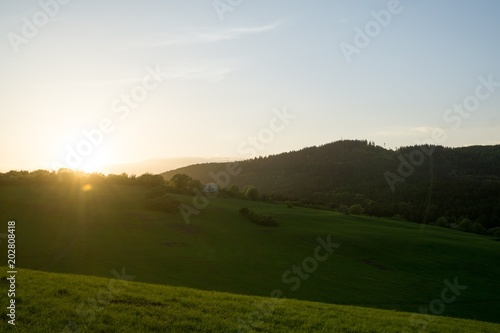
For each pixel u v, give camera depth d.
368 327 24.81
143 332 18.64
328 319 25.69
